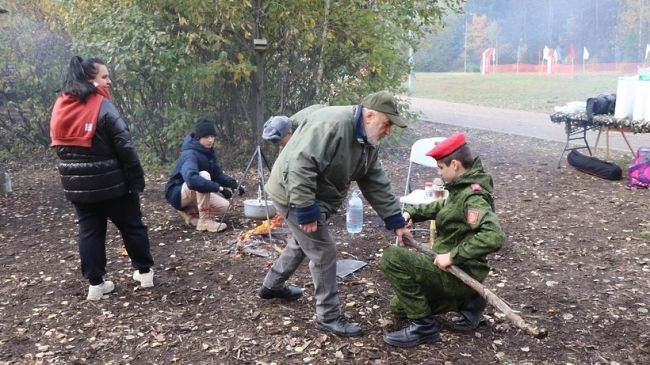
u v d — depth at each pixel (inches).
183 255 200.1
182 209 232.2
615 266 189.8
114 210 162.6
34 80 389.7
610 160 365.4
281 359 134.0
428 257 136.3
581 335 144.9
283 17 323.3
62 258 201.3
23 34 383.9
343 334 143.1
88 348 139.7
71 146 151.3
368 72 372.2
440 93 916.6
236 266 189.3
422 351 136.8
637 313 156.6
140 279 173.2
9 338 144.7
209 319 153.6
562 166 350.3
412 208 147.4
